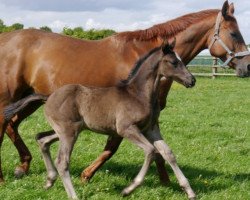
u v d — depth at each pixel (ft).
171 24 21.21
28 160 21.50
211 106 48.32
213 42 21.57
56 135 18.78
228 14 21.38
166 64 18.26
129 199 18.35
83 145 28.07
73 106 18.04
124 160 24.72
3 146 26.99
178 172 18.35
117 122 18.01
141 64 18.42
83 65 20.48
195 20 21.48
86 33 80.38
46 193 18.43
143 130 18.53
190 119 39.01
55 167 18.97
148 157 17.60
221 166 24.81
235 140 31.83
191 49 21.57
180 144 29.50
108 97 18.04
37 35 21.07
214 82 78.07
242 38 21.56
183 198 18.92
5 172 21.83
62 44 20.84
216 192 20.12
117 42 20.80
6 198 17.83
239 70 21.39
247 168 24.66
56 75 20.52
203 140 31.19
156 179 21.75
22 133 30.96
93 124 18.31
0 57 20.67
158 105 18.86
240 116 42.57
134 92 18.20
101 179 21.06
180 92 61.67
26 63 20.74
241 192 20.21
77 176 21.49
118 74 20.42
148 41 20.84
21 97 21.30
